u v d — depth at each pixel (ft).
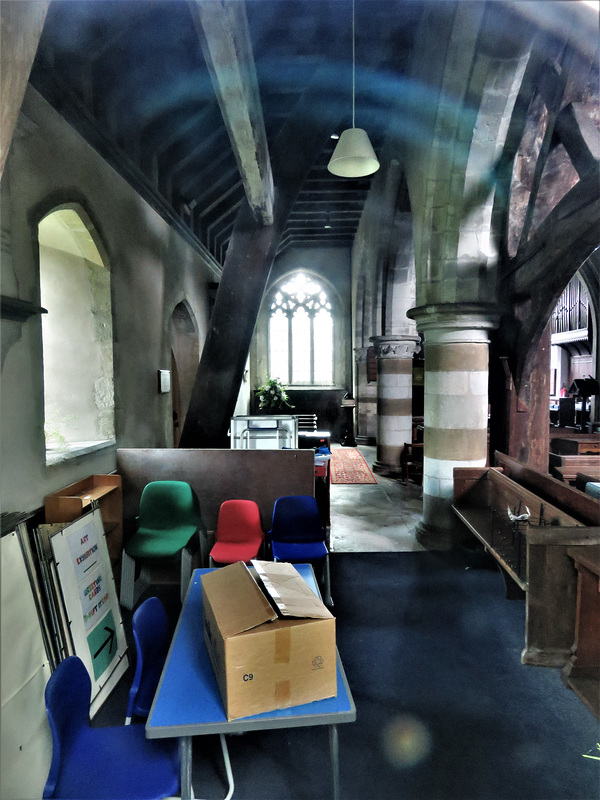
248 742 8.68
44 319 15.16
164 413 21.74
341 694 6.61
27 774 7.41
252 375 48.49
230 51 9.22
